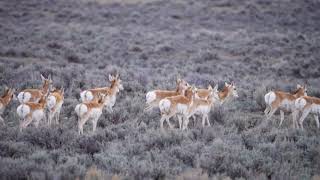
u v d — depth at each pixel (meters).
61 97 61.34
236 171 39.88
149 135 52.03
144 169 38.44
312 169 42.03
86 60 124.12
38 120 55.28
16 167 36.84
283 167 41.41
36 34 161.12
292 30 187.88
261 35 168.88
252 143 50.31
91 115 55.84
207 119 61.66
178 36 167.38
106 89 67.38
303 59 130.75
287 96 62.06
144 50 142.50
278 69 119.31
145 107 67.81
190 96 60.69
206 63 127.81
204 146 47.81
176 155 45.00
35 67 99.38
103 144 48.38
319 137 53.28
